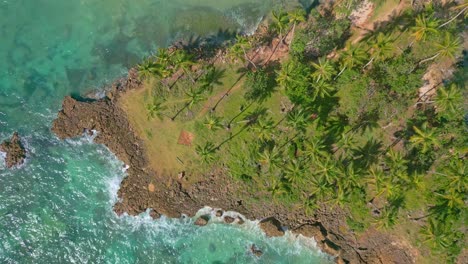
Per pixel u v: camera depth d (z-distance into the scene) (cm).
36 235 6281
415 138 5631
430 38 6066
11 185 6412
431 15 5981
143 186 6362
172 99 6475
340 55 6212
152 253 6278
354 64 6044
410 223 6094
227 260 6281
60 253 6247
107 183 6431
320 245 6200
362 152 6225
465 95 6047
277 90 6400
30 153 6506
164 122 6444
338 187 5934
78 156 6506
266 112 6375
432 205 6022
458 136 5853
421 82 6084
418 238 6050
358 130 6256
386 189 5625
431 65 6184
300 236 6259
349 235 6200
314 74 5772
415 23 6278
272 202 6297
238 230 6319
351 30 6531
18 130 6569
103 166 6469
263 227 6231
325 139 6272
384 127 6222
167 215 6294
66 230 6306
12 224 6303
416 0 6456
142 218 6331
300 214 6278
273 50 6581
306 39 6294
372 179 5731
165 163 6381
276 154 5966
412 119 6156
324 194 6081
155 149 6425
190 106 6294
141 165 6406
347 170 5822
